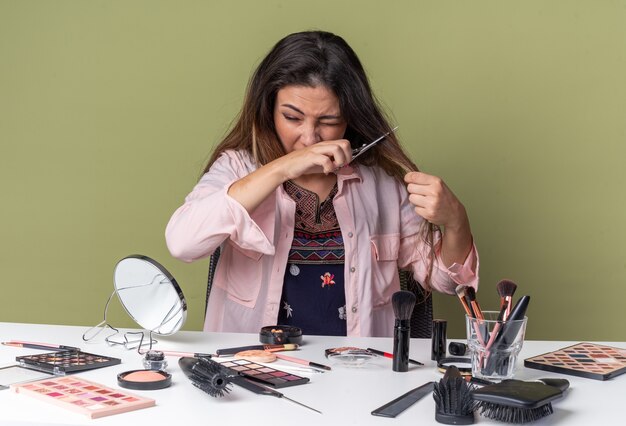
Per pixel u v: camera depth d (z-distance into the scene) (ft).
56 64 7.49
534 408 3.05
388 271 5.83
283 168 5.01
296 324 5.63
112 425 2.95
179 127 7.35
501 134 7.07
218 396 3.34
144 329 4.90
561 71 6.99
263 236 5.08
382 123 5.72
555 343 4.69
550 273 7.11
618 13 6.93
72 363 3.81
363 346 4.53
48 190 7.56
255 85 5.65
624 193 7.02
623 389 3.64
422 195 5.18
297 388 3.53
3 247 7.65
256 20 7.23
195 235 5.19
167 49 7.33
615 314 7.09
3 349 4.24
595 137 7.01
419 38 7.07
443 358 4.04
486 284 7.16
